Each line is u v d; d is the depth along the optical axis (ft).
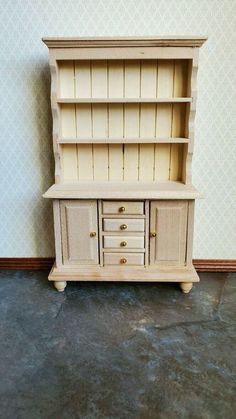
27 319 6.40
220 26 6.97
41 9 7.04
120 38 6.13
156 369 5.08
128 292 7.42
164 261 7.09
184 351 5.48
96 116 7.23
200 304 6.91
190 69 6.56
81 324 6.24
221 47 7.06
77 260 7.16
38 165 7.89
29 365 5.17
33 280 7.98
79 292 7.42
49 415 4.31
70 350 5.52
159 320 6.36
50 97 7.27
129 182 7.41
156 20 7.02
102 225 6.92
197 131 7.53
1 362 5.24
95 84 7.05
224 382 4.83
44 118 7.59
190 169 7.11
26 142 7.75
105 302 7.00
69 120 7.25
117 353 5.44
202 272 8.37
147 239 6.95
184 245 6.98
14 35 7.17
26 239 8.39
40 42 7.19
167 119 7.22
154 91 7.06
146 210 6.77
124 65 6.92
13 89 7.45
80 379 4.90
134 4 6.95
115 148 7.43
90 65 6.94
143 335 5.90
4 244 8.40
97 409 4.39
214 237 8.20
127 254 7.06
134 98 6.64
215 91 7.30
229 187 7.86
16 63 7.31
